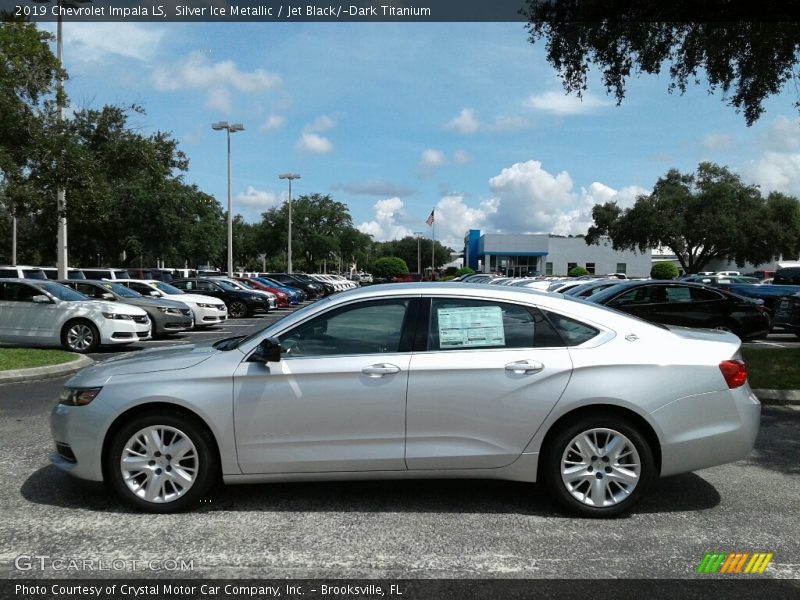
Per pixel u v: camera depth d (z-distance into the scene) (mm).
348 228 67625
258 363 4480
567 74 11781
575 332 4562
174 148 16688
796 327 13969
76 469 4523
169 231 40000
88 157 14383
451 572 3660
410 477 4480
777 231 45156
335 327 4617
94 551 3912
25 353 11914
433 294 4664
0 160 12656
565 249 69125
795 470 5605
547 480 4469
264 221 63188
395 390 4406
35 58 13312
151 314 16750
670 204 47406
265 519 4426
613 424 4395
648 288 13992
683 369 4445
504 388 4402
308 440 4430
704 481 5309
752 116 11297
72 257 51125
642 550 3959
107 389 4492
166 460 4496
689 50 11000
